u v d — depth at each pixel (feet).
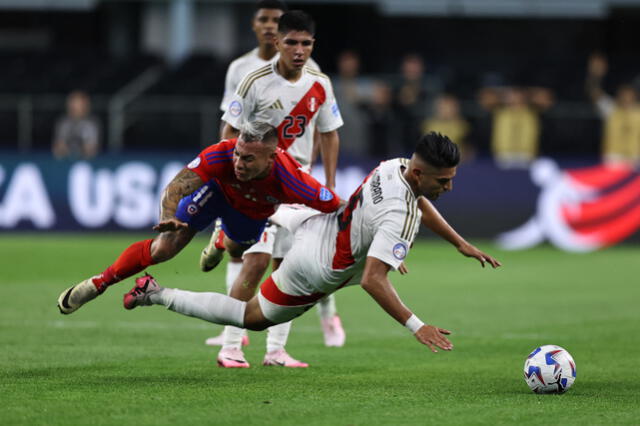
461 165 206.08
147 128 217.77
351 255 68.59
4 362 79.92
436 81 259.39
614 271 166.50
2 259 165.48
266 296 70.69
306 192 69.41
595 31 291.58
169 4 267.39
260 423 57.88
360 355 88.94
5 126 222.28
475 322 111.75
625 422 59.52
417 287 144.36
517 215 204.64
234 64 95.86
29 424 56.80
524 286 146.20
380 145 212.23
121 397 65.16
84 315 111.75
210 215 73.36
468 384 73.20
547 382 68.64
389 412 61.67
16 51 274.36
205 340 96.02
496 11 271.90
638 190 205.16
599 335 102.42
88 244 190.29
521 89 235.61
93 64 256.11
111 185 204.95
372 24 289.74
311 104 85.61
